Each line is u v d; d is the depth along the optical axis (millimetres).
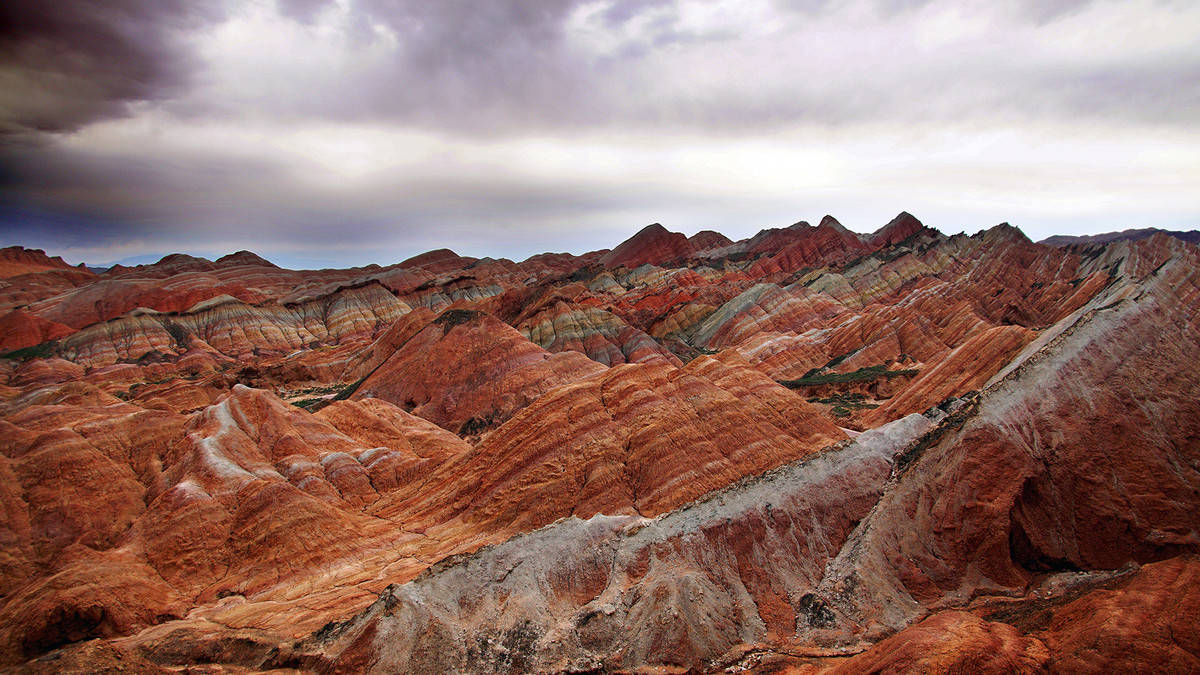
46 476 61219
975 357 86438
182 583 52438
